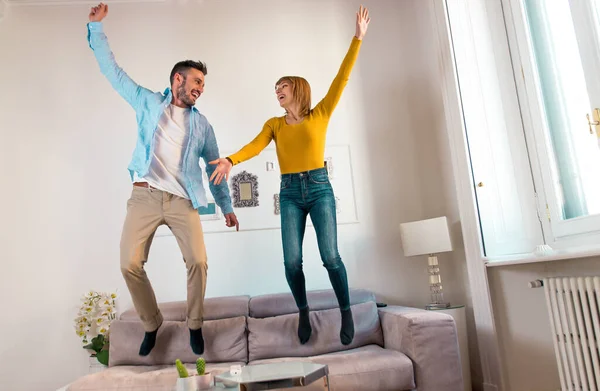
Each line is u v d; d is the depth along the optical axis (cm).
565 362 195
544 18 239
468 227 284
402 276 335
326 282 328
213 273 324
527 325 240
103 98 344
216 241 328
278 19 370
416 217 345
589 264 202
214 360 252
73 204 327
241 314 278
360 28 238
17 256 317
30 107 338
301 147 230
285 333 258
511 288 250
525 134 254
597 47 198
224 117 349
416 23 366
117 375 216
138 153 246
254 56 361
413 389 212
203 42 361
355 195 344
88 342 307
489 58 276
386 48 370
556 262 223
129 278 229
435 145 348
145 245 238
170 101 258
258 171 340
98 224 326
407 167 351
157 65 354
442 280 333
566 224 226
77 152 335
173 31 361
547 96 241
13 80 341
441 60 309
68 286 316
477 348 293
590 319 183
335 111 356
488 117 277
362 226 340
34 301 312
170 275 321
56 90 342
